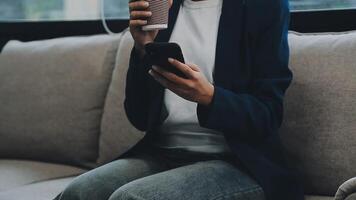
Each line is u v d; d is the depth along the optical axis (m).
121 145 1.95
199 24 1.57
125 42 2.09
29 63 2.27
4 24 2.67
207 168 1.39
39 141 2.14
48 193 1.69
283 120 1.66
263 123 1.43
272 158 1.47
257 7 1.53
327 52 1.66
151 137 1.59
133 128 1.94
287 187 1.44
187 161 1.52
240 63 1.52
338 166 1.55
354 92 1.57
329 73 1.62
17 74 2.27
